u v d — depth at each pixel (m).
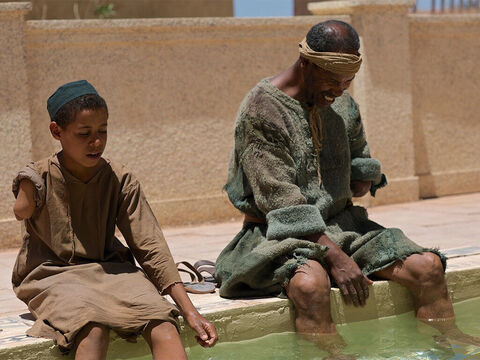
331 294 4.00
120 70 7.06
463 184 8.77
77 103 3.40
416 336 3.84
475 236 6.08
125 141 7.12
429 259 4.04
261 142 4.00
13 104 6.58
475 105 8.84
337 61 3.86
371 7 7.96
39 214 3.65
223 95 7.53
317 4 8.34
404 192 8.23
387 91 8.13
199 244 6.25
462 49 8.70
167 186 7.31
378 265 4.11
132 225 3.69
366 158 4.41
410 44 8.37
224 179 7.57
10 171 6.60
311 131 4.11
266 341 3.82
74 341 3.30
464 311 4.28
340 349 3.64
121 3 11.57
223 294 4.10
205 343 3.43
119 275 3.62
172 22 7.21
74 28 6.82
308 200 4.10
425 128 8.54
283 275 3.87
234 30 7.50
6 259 6.06
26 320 3.84
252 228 4.28
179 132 7.35
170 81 7.28
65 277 3.57
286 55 7.80
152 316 3.37
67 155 3.59
